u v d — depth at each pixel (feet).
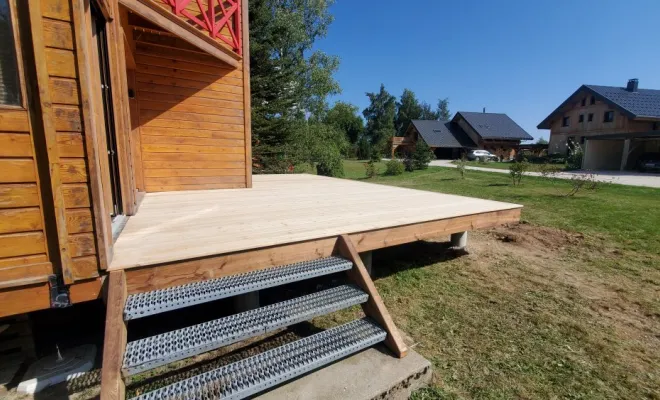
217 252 6.40
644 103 71.77
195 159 14.82
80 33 4.65
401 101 184.24
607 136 58.29
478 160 89.35
